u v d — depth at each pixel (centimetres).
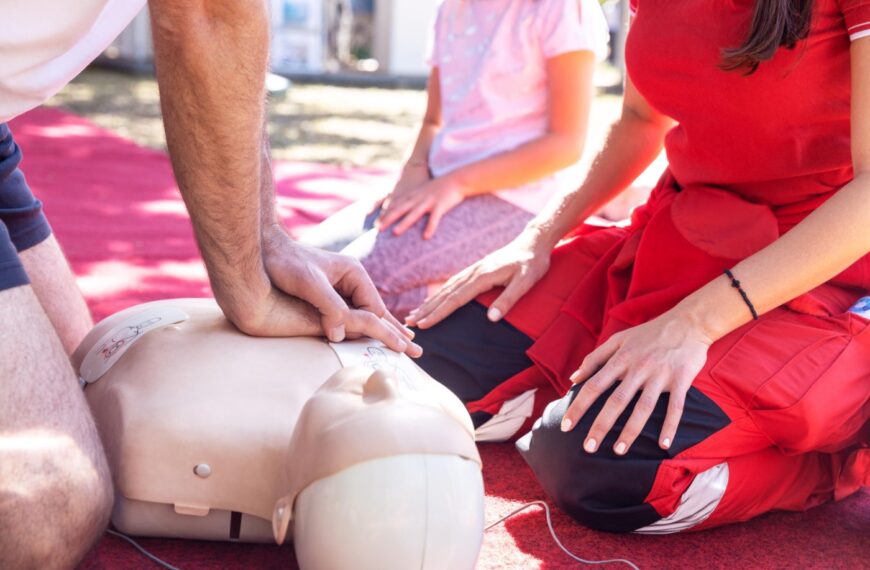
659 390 136
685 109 152
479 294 173
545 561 134
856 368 141
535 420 172
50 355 114
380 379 111
